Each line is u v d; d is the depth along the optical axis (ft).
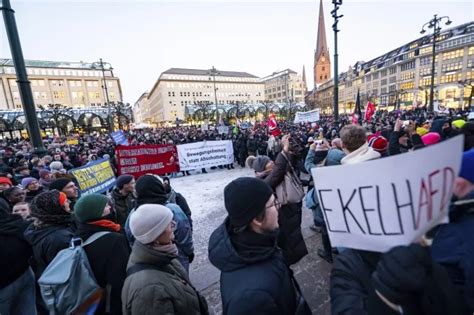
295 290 3.66
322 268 9.29
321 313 7.26
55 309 4.35
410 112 82.12
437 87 177.78
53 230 5.71
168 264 4.64
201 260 10.78
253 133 42.11
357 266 2.75
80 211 5.19
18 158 25.16
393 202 2.22
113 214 6.87
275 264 3.28
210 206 17.69
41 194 5.89
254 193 3.32
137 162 20.59
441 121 14.82
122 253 5.08
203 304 5.00
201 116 171.83
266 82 371.56
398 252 1.97
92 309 4.53
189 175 30.19
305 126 59.57
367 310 2.22
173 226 4.86
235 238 3.39
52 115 107.96
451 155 2.13
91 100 250.37
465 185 2.92
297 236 6.93
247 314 2.68
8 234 5.95
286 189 7.47
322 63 311.47
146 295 3.75
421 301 1.96
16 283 6.03
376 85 238.48
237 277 3.08
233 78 324.80
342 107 307.17
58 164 15.16
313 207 9.32
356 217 2.50
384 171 2.21
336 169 2.53
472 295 2.64
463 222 2.88
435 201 2.13
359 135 6.52
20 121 111.04
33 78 226.99
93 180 15.98
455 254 2.81
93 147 46.11
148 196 6.92
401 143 11.72
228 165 32.30
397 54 215.72
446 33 178.60
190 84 287.28
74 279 4.45
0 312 5.83
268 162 9.30
